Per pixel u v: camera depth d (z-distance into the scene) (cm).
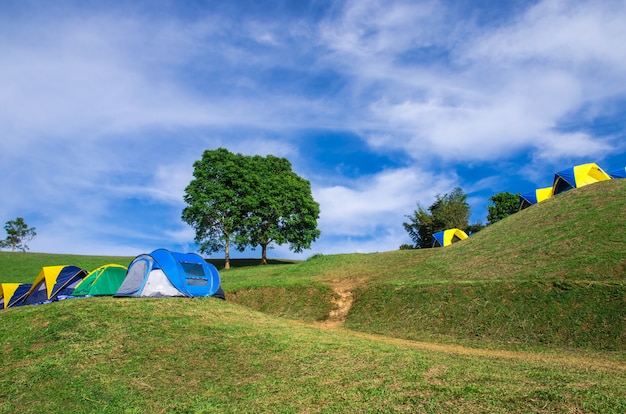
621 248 1950
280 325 1575
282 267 3881
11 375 1007
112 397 898
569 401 734
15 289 2470
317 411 777
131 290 1789
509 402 746
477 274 2181
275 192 4988
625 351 1330
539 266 2031
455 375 935
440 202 5662
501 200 5734
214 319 1503
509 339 1565
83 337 1220
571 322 1534
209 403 858
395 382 902
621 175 3984
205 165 5022
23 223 7800
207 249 4950
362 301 2219
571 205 2812
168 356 1123
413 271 2581
